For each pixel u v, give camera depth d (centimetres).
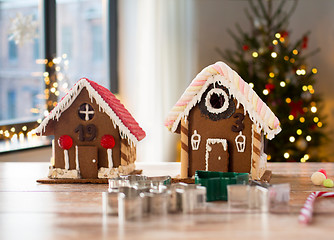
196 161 131
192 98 130
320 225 84
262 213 93
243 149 128
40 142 281
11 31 264
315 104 329
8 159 248
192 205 95
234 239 77
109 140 129
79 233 81
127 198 89
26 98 274
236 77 126
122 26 350
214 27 396
